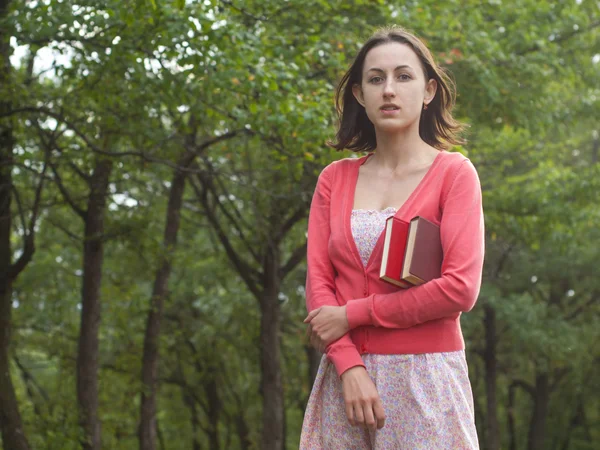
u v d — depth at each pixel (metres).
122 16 7.05
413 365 2.19
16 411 10.05
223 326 18.78
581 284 18.88
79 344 11.66
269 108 7.88
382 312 2.18
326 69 9.24
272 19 8.94
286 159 9.29
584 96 12.73
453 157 2.31
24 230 9.75
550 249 16.89
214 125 10.67
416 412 2.17
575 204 13.23
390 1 9.69
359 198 2.38
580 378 22.08
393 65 2.33
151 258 12.68
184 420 24.45
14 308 16.02
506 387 26.25
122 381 15.20
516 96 11.09
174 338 19.34
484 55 10.39
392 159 2.38
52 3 7.45
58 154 10.74
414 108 2.33
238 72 7.72
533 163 15.00
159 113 10.15
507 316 15.74
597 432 27.91
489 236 14.93
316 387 2.34
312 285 2.37
